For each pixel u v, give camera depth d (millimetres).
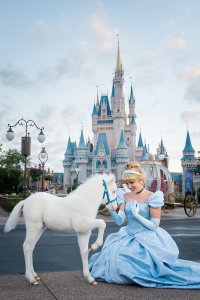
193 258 8711
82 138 135750
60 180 157125
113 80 146625
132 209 5574
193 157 102875
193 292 4941
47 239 11859
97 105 155875
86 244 5441
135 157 146500
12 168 74312
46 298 4719
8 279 5855
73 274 6191
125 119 148125
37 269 7480
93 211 5398
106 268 5492
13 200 24375
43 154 30797
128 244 5539
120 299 4637
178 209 30188
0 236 12891
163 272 5258
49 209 5500
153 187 26609
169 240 5766
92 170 131375
